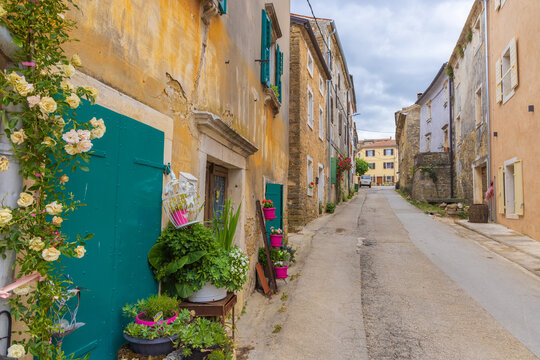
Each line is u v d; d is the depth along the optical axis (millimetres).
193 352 2508
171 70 3162
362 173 48406
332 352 3869
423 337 4203
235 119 5043
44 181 1621
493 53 12492
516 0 10211
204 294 3270
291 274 6895
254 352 3879
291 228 11672
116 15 2383
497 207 12203
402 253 8461
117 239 2369
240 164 5379
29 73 1565
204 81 3912
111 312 2309
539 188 8961
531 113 9383
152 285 2877
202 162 3820
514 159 10445
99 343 2182
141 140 2648
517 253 8109
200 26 3795
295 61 12281
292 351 3896
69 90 1679
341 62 23734
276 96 7426
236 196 5430
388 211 17484
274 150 7887
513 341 4066
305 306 5242
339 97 23875
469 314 4848
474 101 14992
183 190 2992
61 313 1812
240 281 3611
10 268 1567
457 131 18234
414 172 21484
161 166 2953
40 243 1522
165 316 2605
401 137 34062
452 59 18500
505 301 5316
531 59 9305
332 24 18531
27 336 1721
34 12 1556
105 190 2238
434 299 5430
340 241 10031
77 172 1986
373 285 6148
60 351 1721
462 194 17250
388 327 4484
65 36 1690
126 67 2498
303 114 12719
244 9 5504
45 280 1620
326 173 18250
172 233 2957
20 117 1519
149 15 2795
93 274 2125
